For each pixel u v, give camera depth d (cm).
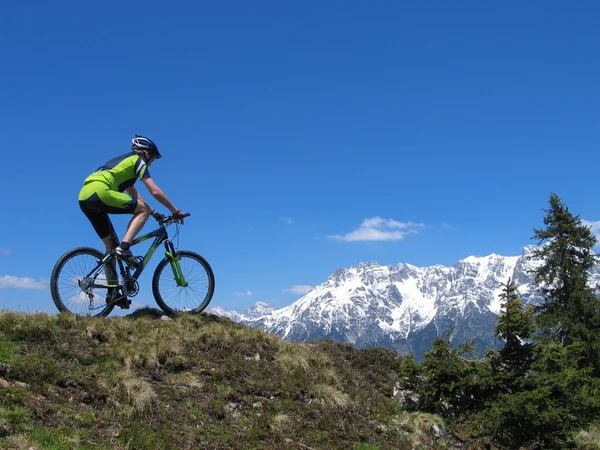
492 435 1151
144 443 755
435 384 1213
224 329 1119
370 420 1063
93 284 995
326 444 929
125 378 860
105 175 991
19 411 707
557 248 2903
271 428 905
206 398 920
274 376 1054
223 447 821
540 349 1218
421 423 1109
